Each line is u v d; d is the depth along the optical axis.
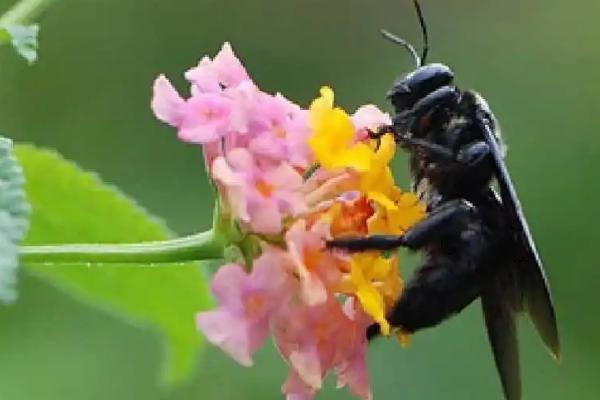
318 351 0.31
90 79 0.48
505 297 0.33
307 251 0.31
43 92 0.48
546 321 0.33
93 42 0.48
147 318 0.34
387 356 0.43
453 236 0.33
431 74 0.33
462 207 0.32
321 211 0.31
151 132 0.47
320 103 0.31
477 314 0.43
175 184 0.46
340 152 0.31
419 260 0.33
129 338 0.43
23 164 0.32
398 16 0.50
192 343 0.34
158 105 0.31
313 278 0.30
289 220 0.31
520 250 0.33
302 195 0.31
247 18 0.50
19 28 0.31
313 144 0.31
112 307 0.33
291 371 0.31
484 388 0.43
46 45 0.48
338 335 0.31
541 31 0.50
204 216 0.45
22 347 0.42
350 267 0.31
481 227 0.33
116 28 0.49
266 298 0.30
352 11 0.50
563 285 0.47
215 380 0.43
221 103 0.31
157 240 0.33
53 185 0.33
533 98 0.50
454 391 0.43
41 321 0.42
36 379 0.42
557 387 0.45
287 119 0.31
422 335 0.43
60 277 0.33
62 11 0.48
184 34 0.49
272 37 0.50
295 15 0.50
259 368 0.43
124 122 0.48
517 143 0.49
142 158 0.47
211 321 0.30
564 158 0.48
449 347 0.43
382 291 0.31
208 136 0.31
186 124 0.31
